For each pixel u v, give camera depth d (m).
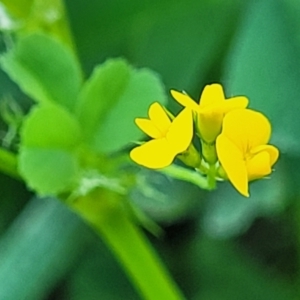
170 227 0.18
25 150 0.12
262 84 0.15
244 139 0.10
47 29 0.13
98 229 0.13
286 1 0.15
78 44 0.17
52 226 0.16
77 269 0.18
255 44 0.15
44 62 0.12
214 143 0.11
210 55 0.17
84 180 0.12
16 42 0.13
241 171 0.10
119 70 0.12
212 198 0.16
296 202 0.17
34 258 0.16
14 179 0.17
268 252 0.18
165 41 0.17
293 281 0.18
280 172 0.16
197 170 0.11
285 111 0.15
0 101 0.17
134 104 0.12
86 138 0.12
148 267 0.13
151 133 0.10
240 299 0.18
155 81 0.12
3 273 0.16
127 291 0.18
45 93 0.12
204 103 0.11
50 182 0.12
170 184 0.16
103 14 0.17
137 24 0.17
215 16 0.17
